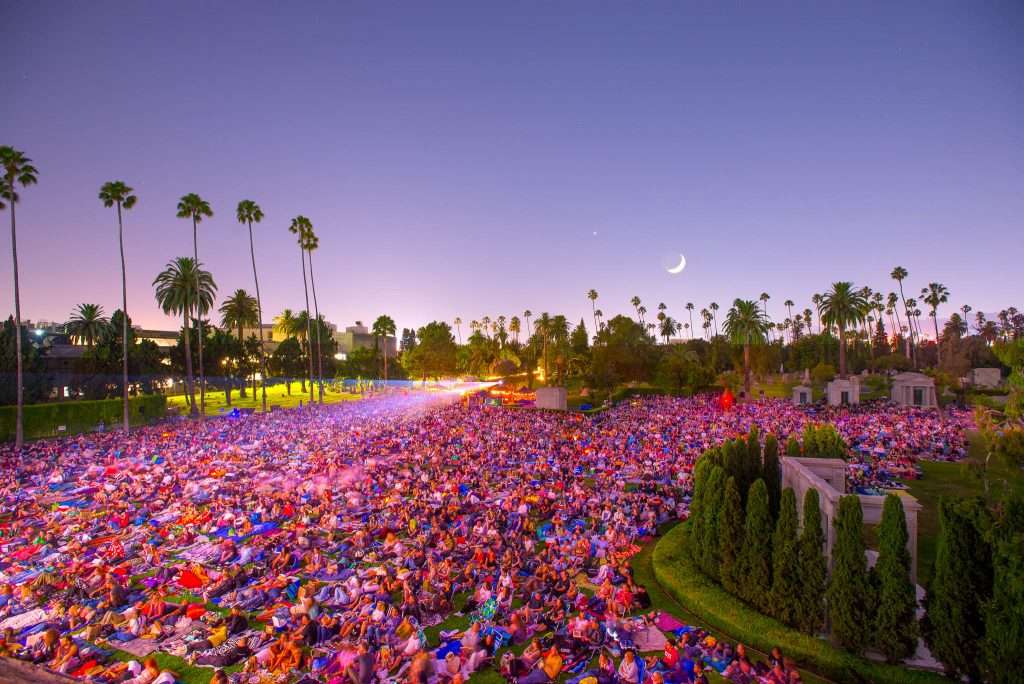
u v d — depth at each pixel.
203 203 72.81
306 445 41.31
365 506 24.28
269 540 19.59
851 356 109.00
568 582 15.45
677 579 15.99
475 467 31.97
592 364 90.12
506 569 16.52
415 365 123.88
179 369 88.25
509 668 11.69
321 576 16.91
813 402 73.81
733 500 15.30
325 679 11.58
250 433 48.56
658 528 21.58
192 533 20.34
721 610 14.08
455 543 18.95
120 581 16.12
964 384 71.38
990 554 10.82
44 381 62.62
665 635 13.65
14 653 12.18
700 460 19.16
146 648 12.96
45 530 21.08
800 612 13.17
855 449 36.00
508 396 85.50
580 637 13.07
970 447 37.47
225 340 93.06
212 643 12.98
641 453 35.12
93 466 33.00
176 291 70.44
